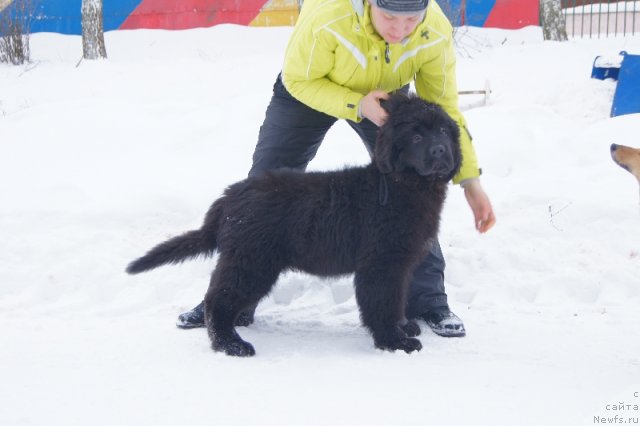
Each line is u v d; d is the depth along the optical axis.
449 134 4.07
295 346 4.30
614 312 4.89
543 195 6.14
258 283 4.20
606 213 5.89
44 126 8.26
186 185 6.75
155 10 13.88
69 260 5.69
